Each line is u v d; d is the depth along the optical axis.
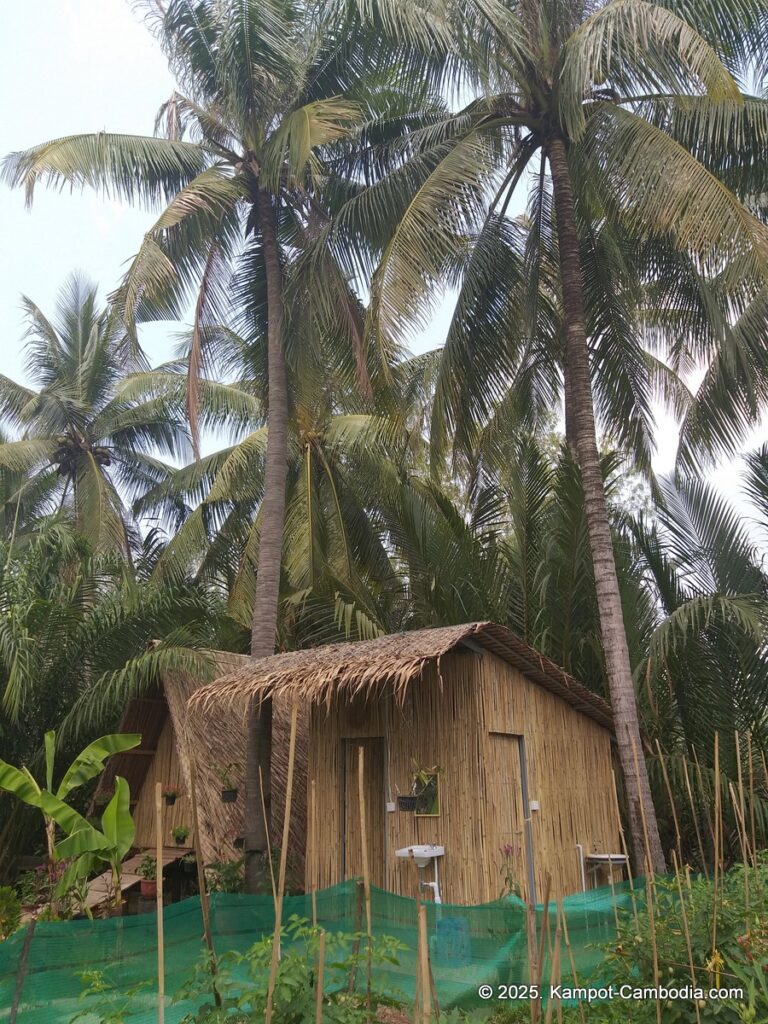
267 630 12.66
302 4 13.90
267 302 15.01
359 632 14.73
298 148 12.44
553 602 14.12
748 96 12.20
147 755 14.11
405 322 11.19
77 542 15.72
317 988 3.88
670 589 14.86
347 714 11.00
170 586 15.87
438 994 6.21
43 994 5.65
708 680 13.54
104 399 25.00
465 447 13.83
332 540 18.62
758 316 13.02
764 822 12.08
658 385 17.22
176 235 14.34
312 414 16.08
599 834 11.33
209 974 4.54
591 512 11.63
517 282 13.59
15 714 12.43
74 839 9.41
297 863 12.00
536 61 12.27
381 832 11.03
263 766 12.12
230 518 21.17
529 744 10.48
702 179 10.63
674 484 15.03
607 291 14.03
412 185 13.12
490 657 10.26
